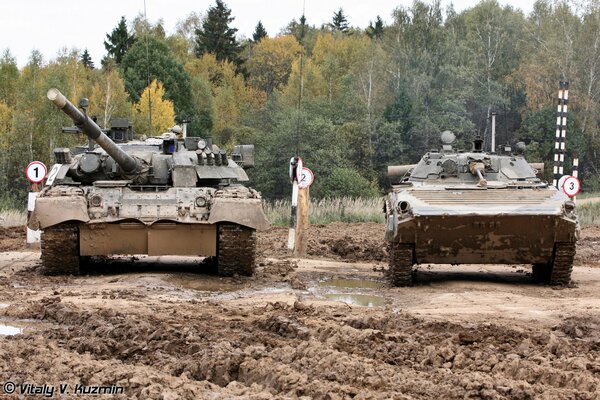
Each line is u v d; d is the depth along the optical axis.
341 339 11.42
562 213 18.08
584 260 25.66
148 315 13.79
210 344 11.43
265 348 10.99
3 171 54.75
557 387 9.52
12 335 12.16
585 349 11.62
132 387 9.12
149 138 22.50
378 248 26.47
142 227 18.97
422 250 18.69
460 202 18.52
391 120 60.62
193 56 91.62
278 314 14.07
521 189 19.53
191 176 19.86
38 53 65.44
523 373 9.95
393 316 14.01
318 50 88.25
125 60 67.00
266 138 55.44
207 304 15.39
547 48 66.88
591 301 16.61
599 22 65.38
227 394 8.84
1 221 34.09
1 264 22.00
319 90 77.12
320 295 17.64
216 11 89.62
